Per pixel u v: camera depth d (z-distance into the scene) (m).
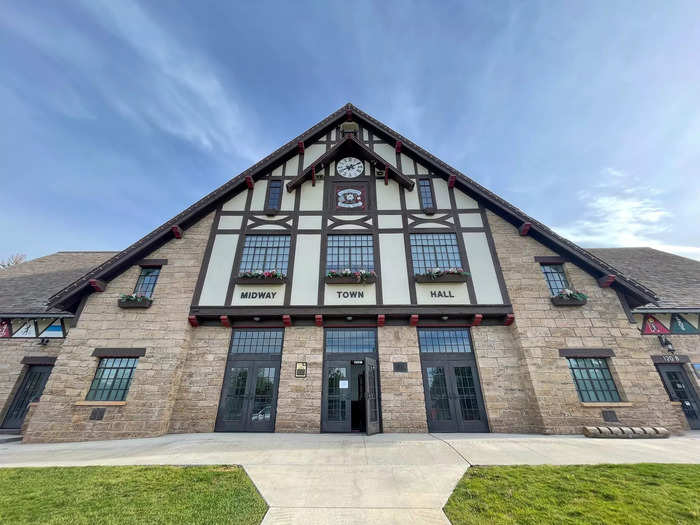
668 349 11.16
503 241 11.59
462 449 6.70
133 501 4.30
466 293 10.71
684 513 3.99
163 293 10.79
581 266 11.03
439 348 10.48
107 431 8.98
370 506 4.17
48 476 5.27
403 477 5.14
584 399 9.47
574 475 5.16
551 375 9.58
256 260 11.53
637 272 14.10
